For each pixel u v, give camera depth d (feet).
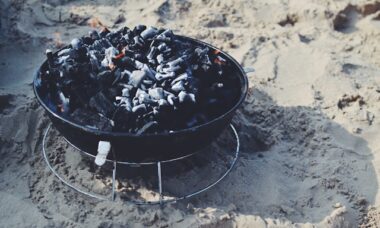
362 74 4.73
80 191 3.49
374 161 3.90
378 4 5.45
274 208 3.57
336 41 5.13
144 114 3.36
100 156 3.12
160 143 3.21
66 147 3.87
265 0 5.61
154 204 3.44
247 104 4.28
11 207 3.46
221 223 3.42
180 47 3.87
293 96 4.43
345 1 5.55
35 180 3.67
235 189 3.67
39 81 3.59
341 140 4.04
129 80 3.56
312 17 5.38
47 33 5.00
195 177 3.71
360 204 3.64
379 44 5.10
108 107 3.39
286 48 4.96
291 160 3.94
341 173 3.80
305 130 4.12
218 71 3.72
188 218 3.41
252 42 5.00
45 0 5.33
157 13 5.33
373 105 4.34
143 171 3.69
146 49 3.84
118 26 5.16
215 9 5.45
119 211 3.43
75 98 3.49
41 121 3.98
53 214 3.45
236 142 4.03
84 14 5.27
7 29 4.90
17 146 3.84
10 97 4.14
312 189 3.72
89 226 3.36
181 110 3.41
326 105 4.33
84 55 3.72
